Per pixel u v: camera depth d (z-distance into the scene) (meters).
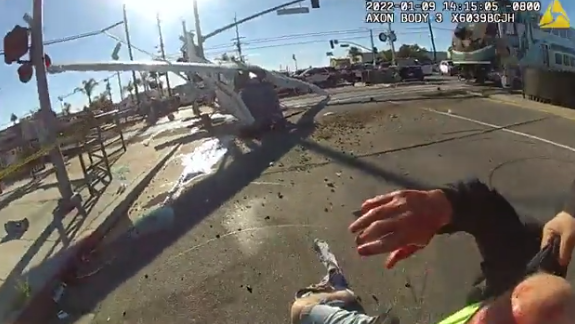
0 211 7.87
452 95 19.75
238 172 9.77
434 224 0.77
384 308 4.19
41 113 7.82
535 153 9.33
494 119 13.30
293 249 5.75
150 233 6.74
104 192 8.66
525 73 17.22
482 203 0.76
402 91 23.17
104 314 4.79
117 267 5.79
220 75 16.11
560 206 0.73
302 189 8.29
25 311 4.89
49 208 7.84
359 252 0.79
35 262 5.82
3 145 10.15
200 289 5.04
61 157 8.00
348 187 8.20
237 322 4.40
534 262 0.64
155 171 10.38
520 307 0.58
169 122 19.33
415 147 10.70
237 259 5.64
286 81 20.14
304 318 2.10
